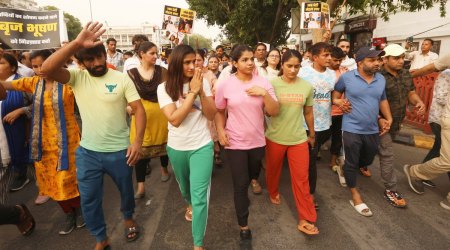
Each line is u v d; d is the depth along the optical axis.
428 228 2.99
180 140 2.55
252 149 2.76
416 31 12.73
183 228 3.07
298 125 2.91
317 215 3.27
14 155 3.52
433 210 3.32
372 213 3.28
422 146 5.39
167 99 2.52
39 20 4.46
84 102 2.41
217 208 3.46
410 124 6.48
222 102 2.77
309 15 6.77
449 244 2.74
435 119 3.86
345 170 3.36
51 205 3.60
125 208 2.78
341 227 3.04
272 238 2.88
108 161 2.50
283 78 2.96
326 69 3.73
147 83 3.49
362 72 3.16
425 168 3.50
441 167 3.33
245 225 2.78
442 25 11.42
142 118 2.57
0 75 3.32
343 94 3.46
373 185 3.96
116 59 7.16
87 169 2.47
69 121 2.88
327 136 4.36
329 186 3.97
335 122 4.28
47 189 2.97
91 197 2.52
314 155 3.22
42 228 3.12
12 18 4.30
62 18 4.47
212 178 4.30
